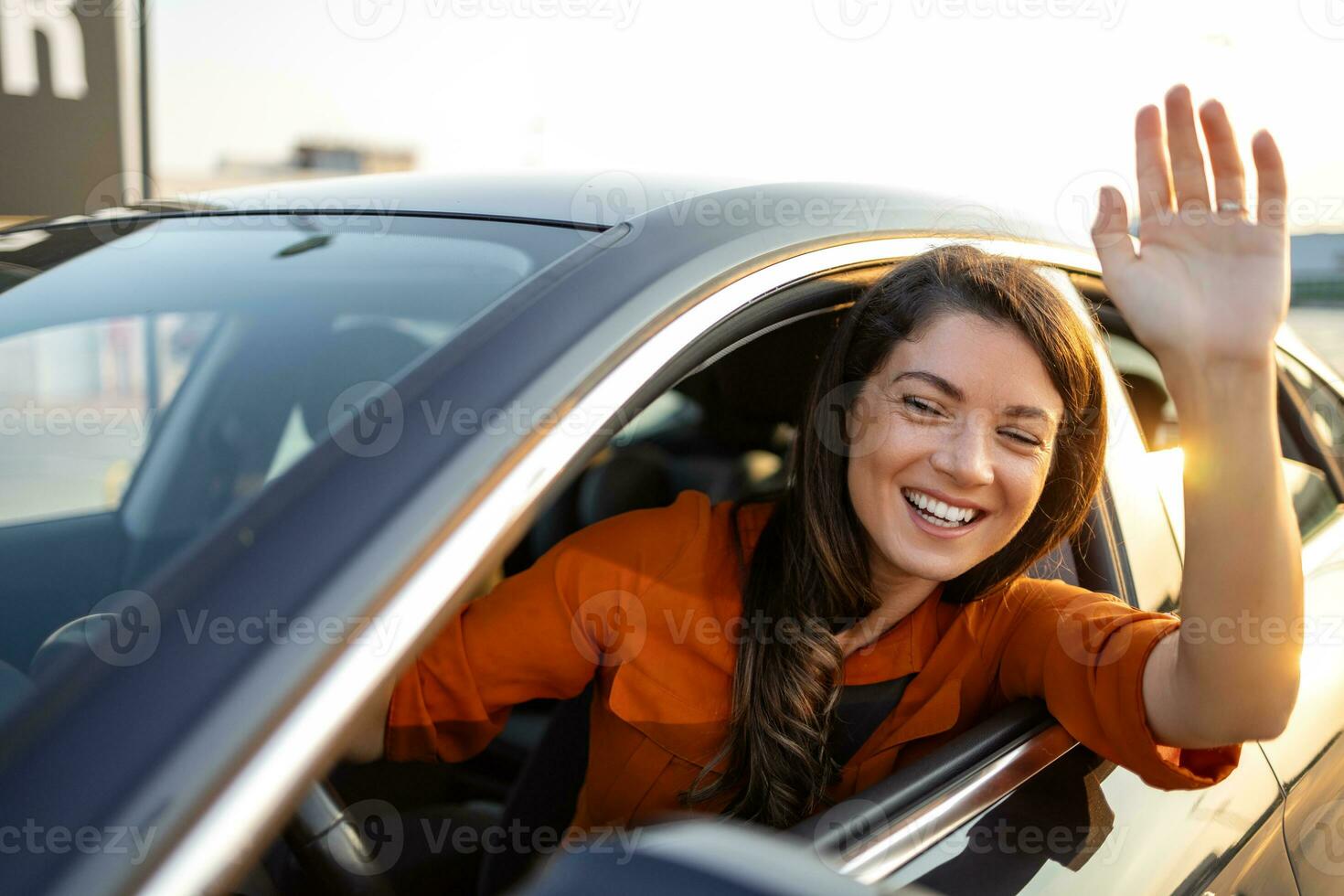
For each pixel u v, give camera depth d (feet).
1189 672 3.39
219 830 1.83
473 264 3.66
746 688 3.65
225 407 3.40
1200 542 3.33
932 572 3.61
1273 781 4.51
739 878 1.67
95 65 17.10
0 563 3.04
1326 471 6.62
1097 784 3.71
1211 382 3.26
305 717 1.96
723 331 3.21
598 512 5.77
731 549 3.99
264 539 2.23
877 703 3.93
